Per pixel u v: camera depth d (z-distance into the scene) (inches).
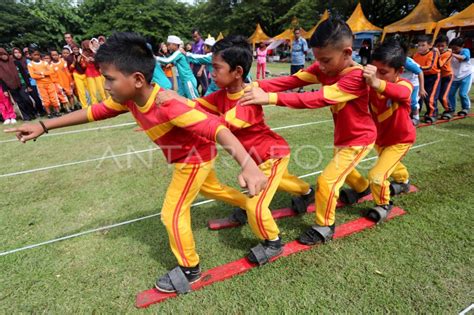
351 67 85.9
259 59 537.6
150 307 82.3
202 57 241.9
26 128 80.8
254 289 85.9
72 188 155.6
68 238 114.1
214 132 62.5
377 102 106.5
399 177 128.5
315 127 240.5
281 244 95.8
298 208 119.5
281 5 1384.1
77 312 82.4
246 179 58.4
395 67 101.0
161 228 117.6
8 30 1175.0
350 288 84.7
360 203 128.3
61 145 229.5
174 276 84.6
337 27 79.1
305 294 83.5
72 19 1310.3
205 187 98.9
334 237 105.1
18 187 159.5
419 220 113.2
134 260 100.9
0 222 127.4
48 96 343.9
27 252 107.0
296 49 420.2
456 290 82.4
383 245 100.8
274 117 282.5
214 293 85.1
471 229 106.9
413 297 80.8
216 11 1600.6
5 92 326.0
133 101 71.2
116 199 142.2
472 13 523.5
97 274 95.5
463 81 241.6
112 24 1273.4
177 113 65.2
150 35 1259.8
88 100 382.0
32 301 86.8
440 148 181.6
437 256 94.9
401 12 1090.7
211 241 108.3
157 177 164.1
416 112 230.1
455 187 135.6
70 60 361.4
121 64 61.1
